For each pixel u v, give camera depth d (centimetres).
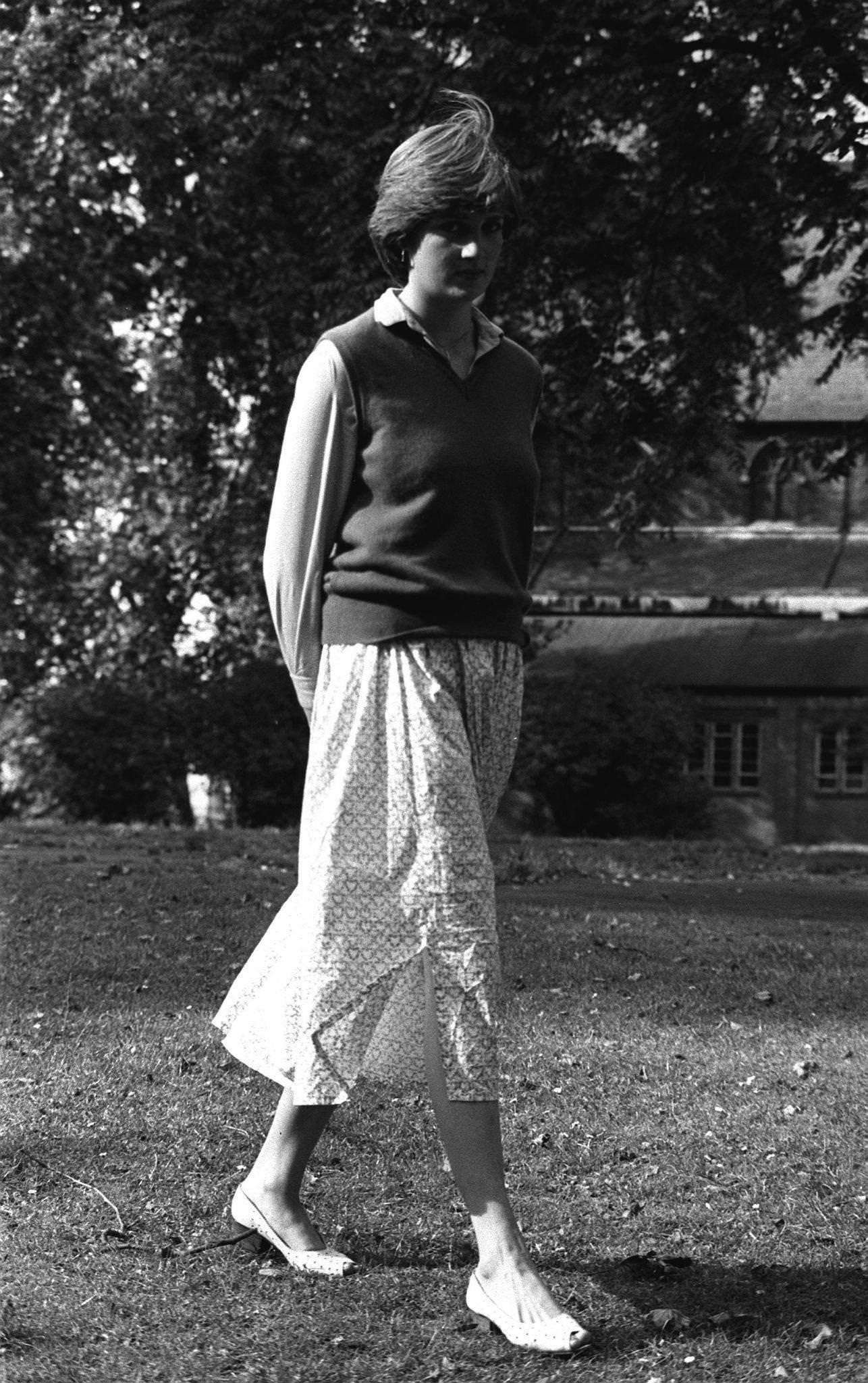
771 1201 378
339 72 1554
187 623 2933
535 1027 583
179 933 762
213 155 2094
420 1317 293
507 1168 401
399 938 295
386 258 308
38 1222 340
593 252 1578
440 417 300
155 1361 266
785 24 1429
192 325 2484
